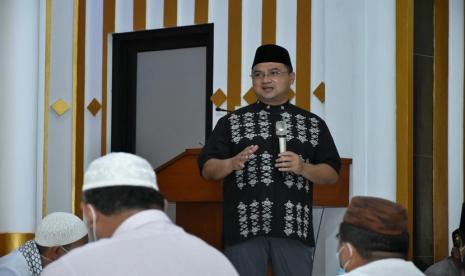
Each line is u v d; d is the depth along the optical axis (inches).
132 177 117.6
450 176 347.3
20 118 333.4
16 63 334.6
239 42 390.3
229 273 117.8
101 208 116.3
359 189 335.6
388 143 329.4
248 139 233.0
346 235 128.2
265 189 229.3
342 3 351.9
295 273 230.4
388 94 331.3
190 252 116.2
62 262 112.3
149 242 114.6
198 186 276.7
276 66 235.3
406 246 128.2
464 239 236.7
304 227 232.1
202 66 412.5
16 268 220.2
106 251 113.0
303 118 237.5
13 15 335.9
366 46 340.8
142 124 425.7
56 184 413.4
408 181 322.3
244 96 386.6
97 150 421.4
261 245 230.4
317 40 369.4
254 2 388.5
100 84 424.8
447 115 348.2
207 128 403.9
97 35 426.6
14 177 331.6
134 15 420.2
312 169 227.9
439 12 348.8
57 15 417.1
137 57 428.5
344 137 346.3
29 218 332.5
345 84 347.9
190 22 406.3
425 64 343.6
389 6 333.7
